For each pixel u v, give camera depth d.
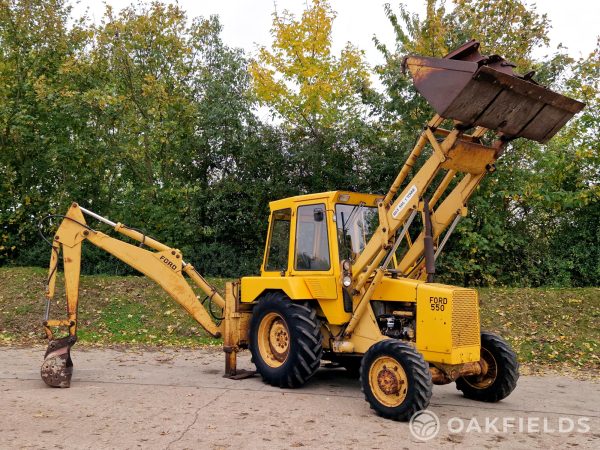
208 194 16.83
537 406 7.22
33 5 17.89
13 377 8.40
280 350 8.12
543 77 15.14
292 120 17.25
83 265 16.80
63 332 12.48
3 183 17.55
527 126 6.58
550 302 13.30
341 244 7.82
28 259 17.17
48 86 17.48
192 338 12.47
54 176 18.27
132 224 17.00
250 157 16.67
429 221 7.04
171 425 5.88
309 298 7.92
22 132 16.88
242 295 8.77
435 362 6.65
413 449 5.28
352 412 6.57
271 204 8.95
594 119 15.05
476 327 6.91
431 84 6.32
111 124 17.27
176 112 17.30
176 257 8.88
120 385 7.93
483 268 15.91
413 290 6.96
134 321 13.09
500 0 15.67
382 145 16.27
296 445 5.31
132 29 17.22
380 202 7.23
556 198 15.01
